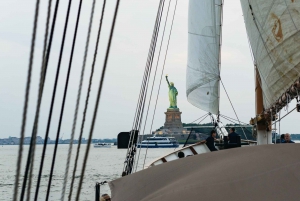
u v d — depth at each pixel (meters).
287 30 8.32
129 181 4.28
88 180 36.56
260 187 3.08
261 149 3.85
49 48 2.68
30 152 2.40
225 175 3.35
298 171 3.19
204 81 17.59
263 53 9.48
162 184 3.87
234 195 3.05
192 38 17.94
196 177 3.53
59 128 3.01
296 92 8.25
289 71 8.54
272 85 9.39
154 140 80.12
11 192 31.61
